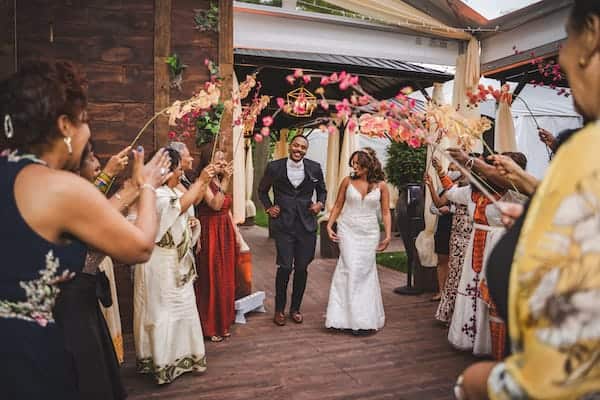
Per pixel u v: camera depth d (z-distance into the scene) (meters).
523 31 5.27
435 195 4.75
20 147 1.25
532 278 0.71
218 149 4.30
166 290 3.12
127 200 1.62
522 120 7.93
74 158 1.33
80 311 1.40
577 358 0.65
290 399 2.93
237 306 4.50
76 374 1.31
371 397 2.97
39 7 3.91
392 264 7.36
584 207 0.68
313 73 7.00
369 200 4.25
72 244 1.22
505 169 1.75
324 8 5.44
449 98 7.33
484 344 3.59
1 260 1.16
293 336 4.13
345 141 7.76
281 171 4.43
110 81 4.09
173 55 4.13
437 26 5.48
